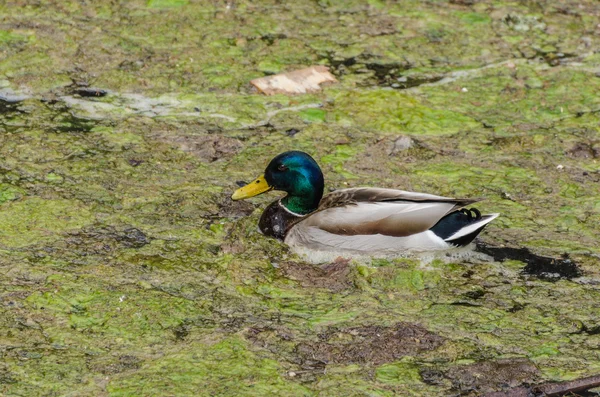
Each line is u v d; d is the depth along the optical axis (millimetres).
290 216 11812
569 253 11531
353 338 9984
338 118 14453
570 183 13039
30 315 10102
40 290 10500
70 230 11633
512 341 10039
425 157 13602
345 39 16703
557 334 10180
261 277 10984
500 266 11289
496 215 11211
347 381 9344
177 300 10477
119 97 14773
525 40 16906
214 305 10445
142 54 15891
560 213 12359
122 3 17328
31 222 11711
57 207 12055
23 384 9109
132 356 9586
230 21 17031
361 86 15375
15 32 16219
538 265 11328
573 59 16375
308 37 16703
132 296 10492
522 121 14594
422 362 9672
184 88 15094
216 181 12883
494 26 17312
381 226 11164
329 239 11336
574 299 10742
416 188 12828
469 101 15078
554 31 17219
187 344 9805
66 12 16953
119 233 11633
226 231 11844
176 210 12195
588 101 15133
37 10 16906
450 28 17172
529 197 12711
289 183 11719
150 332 9961
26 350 9586
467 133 14227
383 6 17828
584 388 9328
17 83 14938
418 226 11102
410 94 15203
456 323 10289
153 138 13781
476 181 13039
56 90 14859
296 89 15195
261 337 9945
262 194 12758
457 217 11281
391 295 10742
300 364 9578
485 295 10781
